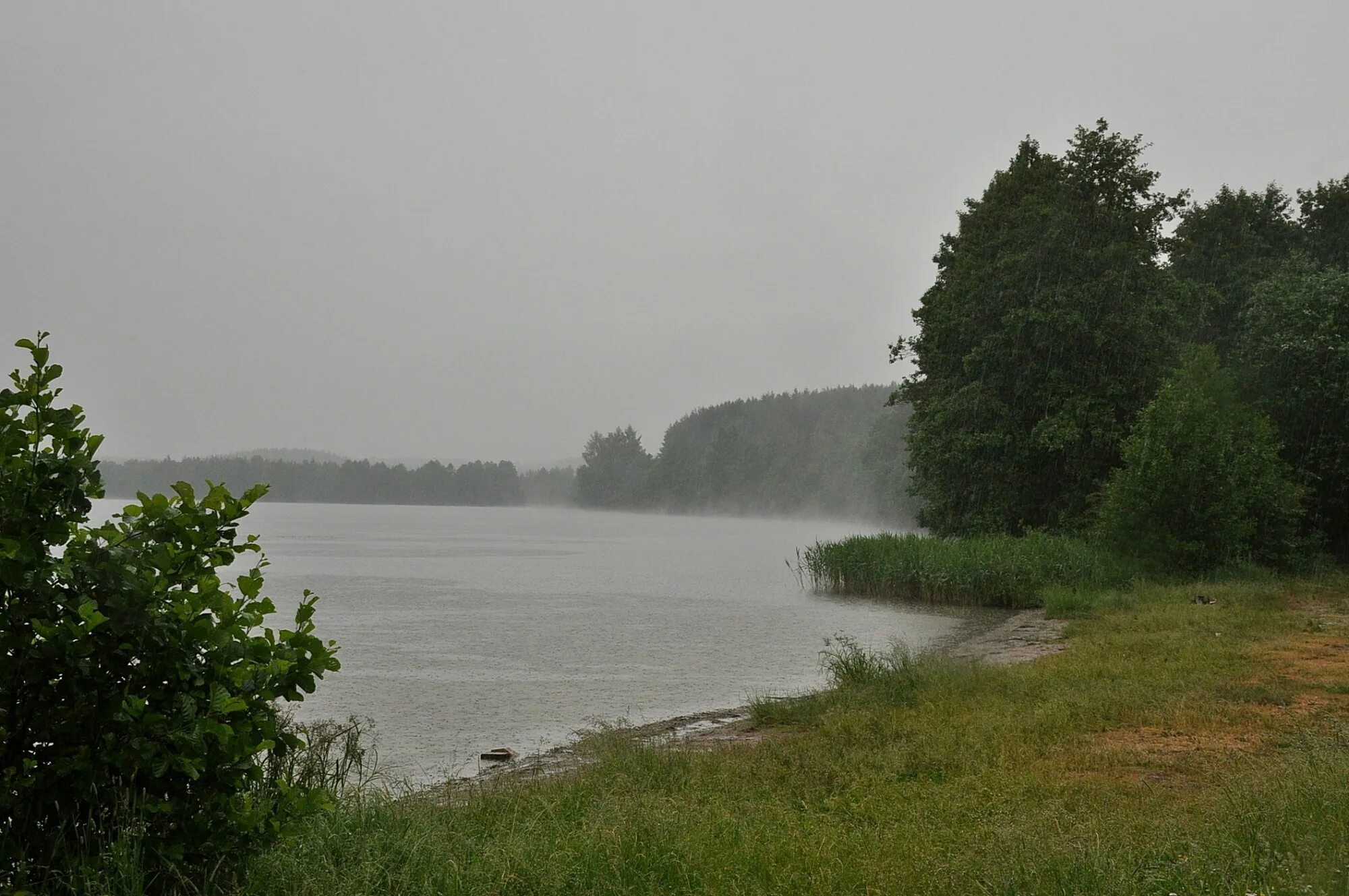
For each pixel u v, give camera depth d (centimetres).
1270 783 769
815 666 1950
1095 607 2414
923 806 795
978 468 3862
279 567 4778
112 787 529
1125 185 3928
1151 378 3706
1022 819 712
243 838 562
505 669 1911
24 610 496
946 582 3044
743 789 890
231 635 573
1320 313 3297
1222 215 4784
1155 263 4066
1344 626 1917
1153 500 2889
